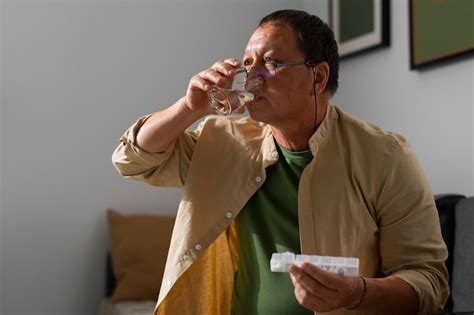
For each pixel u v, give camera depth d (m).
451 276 1.61
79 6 2.93
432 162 2.27
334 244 1.31
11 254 2.82
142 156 1.40
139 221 2.86
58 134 2.89
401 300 1.21
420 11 2.29
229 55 3.13
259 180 1.38
